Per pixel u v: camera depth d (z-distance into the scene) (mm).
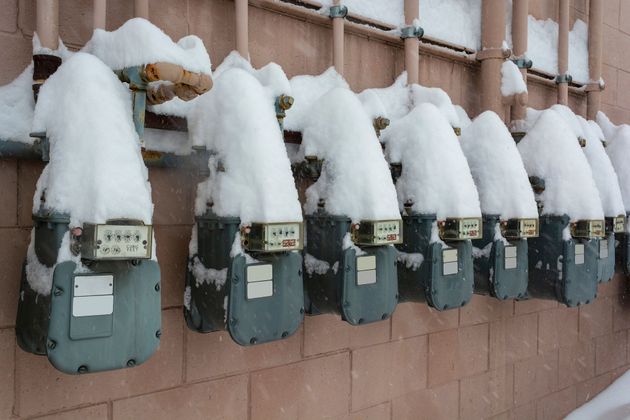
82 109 1614
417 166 2623
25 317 1715
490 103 3338
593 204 3197
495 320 3633
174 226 2176
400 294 2699
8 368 1797
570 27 4266
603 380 4711
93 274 1611
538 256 3277
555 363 4172
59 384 1904
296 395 2578
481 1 3412
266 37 2475
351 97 2344
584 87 4273
